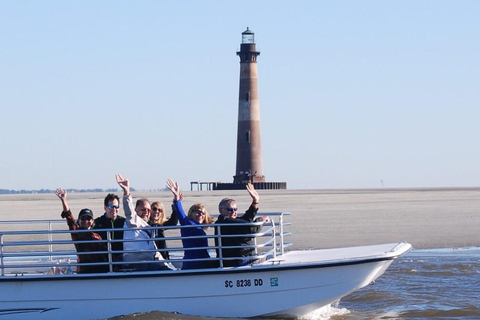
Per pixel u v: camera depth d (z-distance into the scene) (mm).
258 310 15891
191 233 16297
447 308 17562
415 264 23781
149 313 15742
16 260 19375
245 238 16281
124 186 16172
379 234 33500
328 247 28578
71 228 16594
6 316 15961
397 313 17203
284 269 15812
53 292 15883
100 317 15844
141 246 16312
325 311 17438
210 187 139125
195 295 15828
